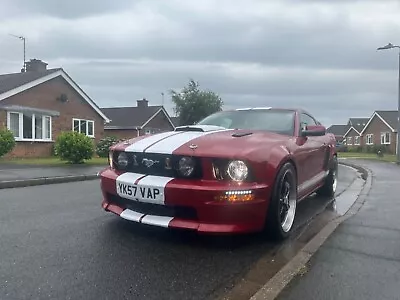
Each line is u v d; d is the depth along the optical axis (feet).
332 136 22.85
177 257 11.32
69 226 14.40
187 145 12.27
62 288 9.01
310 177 17.31
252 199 11.57
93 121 76.13
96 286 9.18
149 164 12.53
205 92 119.03
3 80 63.67
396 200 21.79
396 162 68.28
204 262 11.00
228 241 12.88
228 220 11.50
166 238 13.00
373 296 8.91
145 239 12.88
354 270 10.54
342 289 9.30
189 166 11.75
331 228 14.98
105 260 10.90
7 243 12.25
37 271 9.98
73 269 10.18
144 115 117.19
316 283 9.65
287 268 10.66
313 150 17.13
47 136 64.64
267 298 8.81
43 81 63.31
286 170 13.34
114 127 110.83
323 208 19.39
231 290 9.25
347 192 25.61
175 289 9.19
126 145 13.66
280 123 16.53
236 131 14.25
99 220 15.35
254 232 12.63
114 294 8.79
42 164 42.80
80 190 24.56
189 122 118.42
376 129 165.99
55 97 66.49
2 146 46.26
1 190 24.61
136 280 9.61
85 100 73.77
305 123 17.85
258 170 11.84
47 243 12.31
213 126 15.93
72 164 43.60
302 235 14.03
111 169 14.11
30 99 61.36
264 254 11.81
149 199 12.07
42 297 8.52
